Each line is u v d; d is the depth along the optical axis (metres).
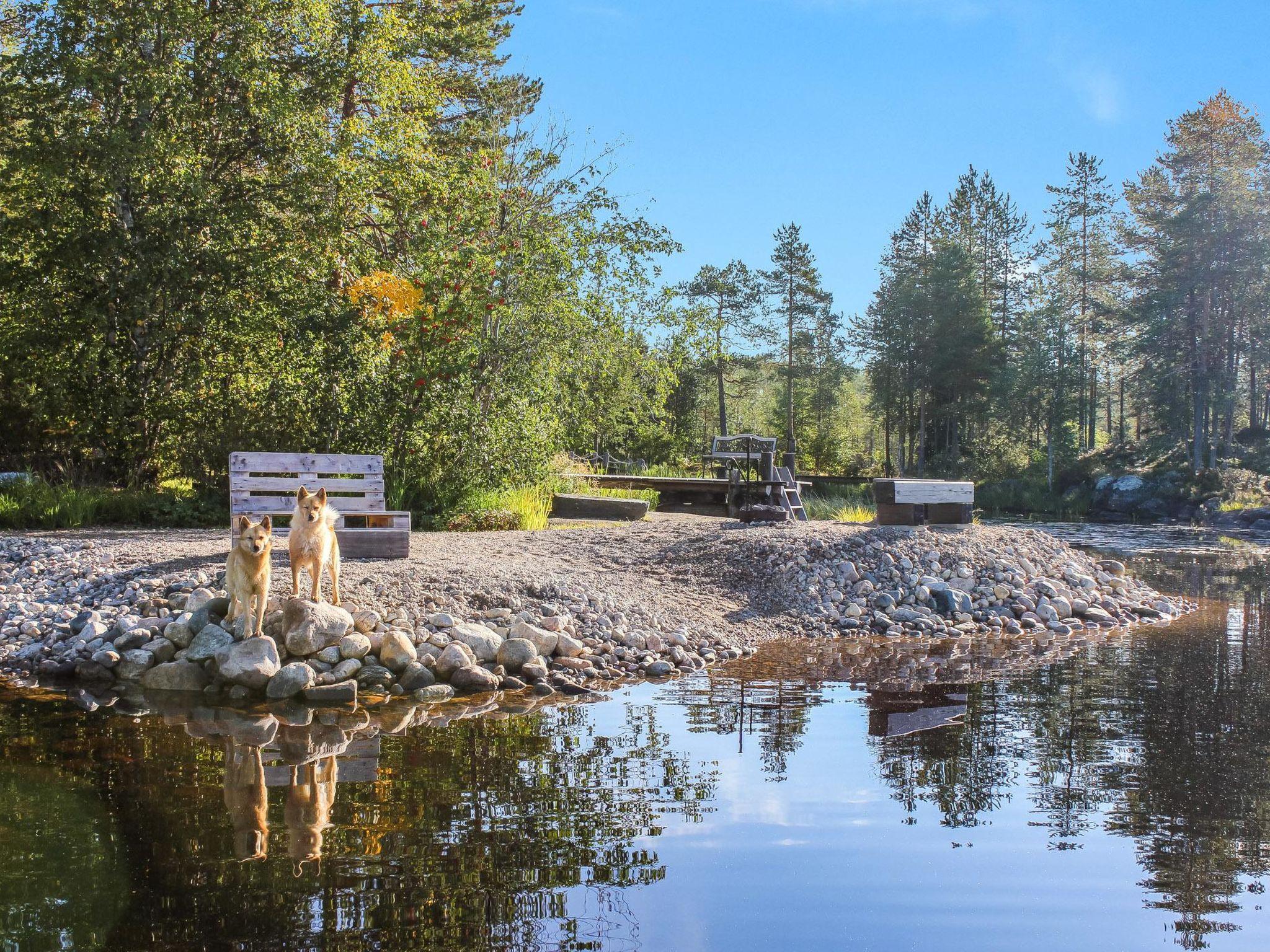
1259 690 7.67
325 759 5.47
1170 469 44.81
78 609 8.55
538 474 16.34
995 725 6.49
